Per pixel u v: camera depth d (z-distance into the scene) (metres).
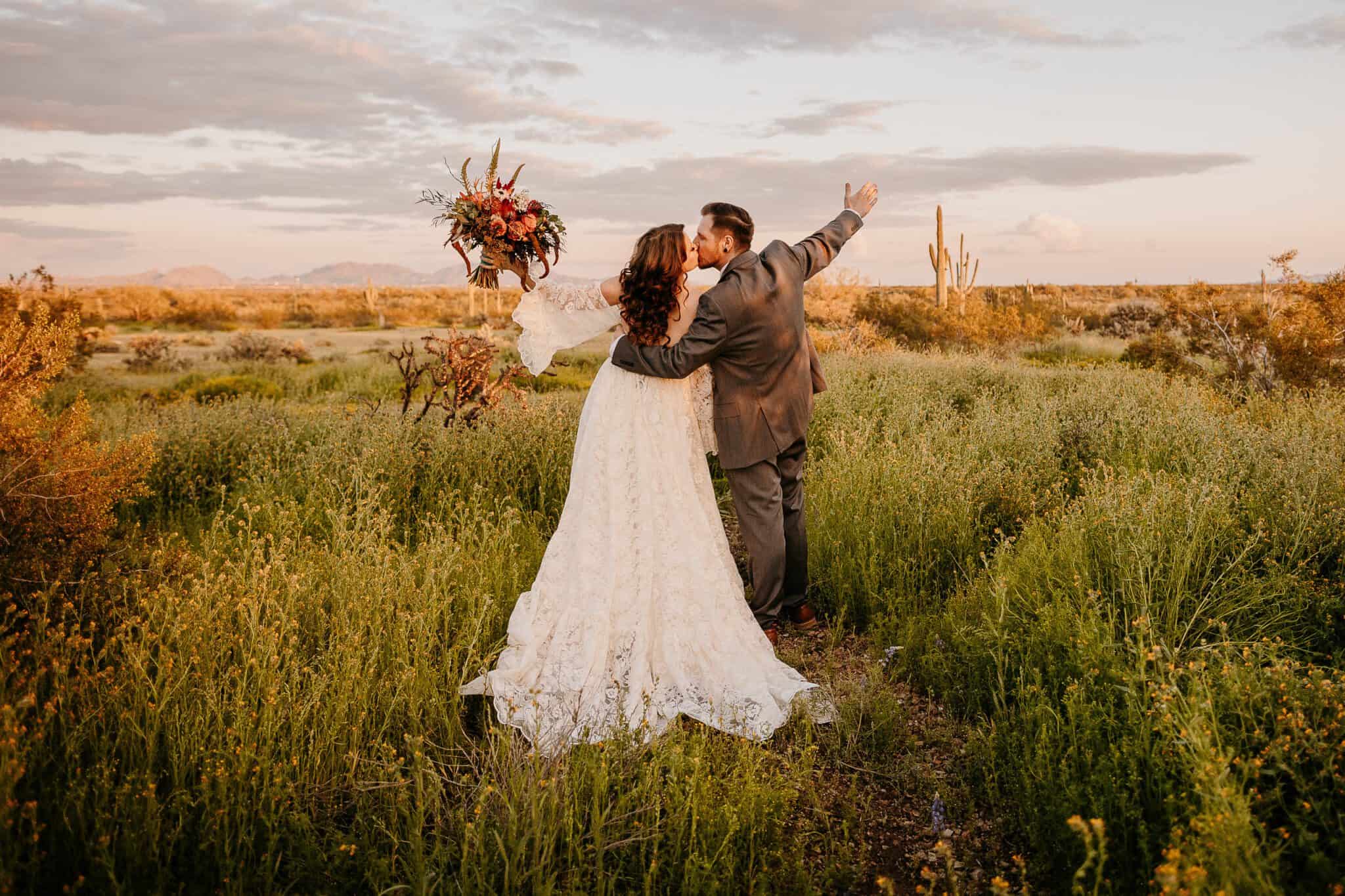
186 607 3.00
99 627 3.18
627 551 3.37
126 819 2.10
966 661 3.21
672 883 2.21
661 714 3.09
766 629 3.78
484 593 3.66
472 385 6.99
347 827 2.45
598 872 2.14
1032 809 2.33
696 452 3.62
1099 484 4.25
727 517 5.64
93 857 2.01
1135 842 2.15
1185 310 11.40
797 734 2.96
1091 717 2.52
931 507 4.38
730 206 3.51
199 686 2.72
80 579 3.36
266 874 2.11
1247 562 3.46
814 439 6.88
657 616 3.39
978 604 3.53
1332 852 1.96
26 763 2.16
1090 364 12.71
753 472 3.61
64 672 2.51
